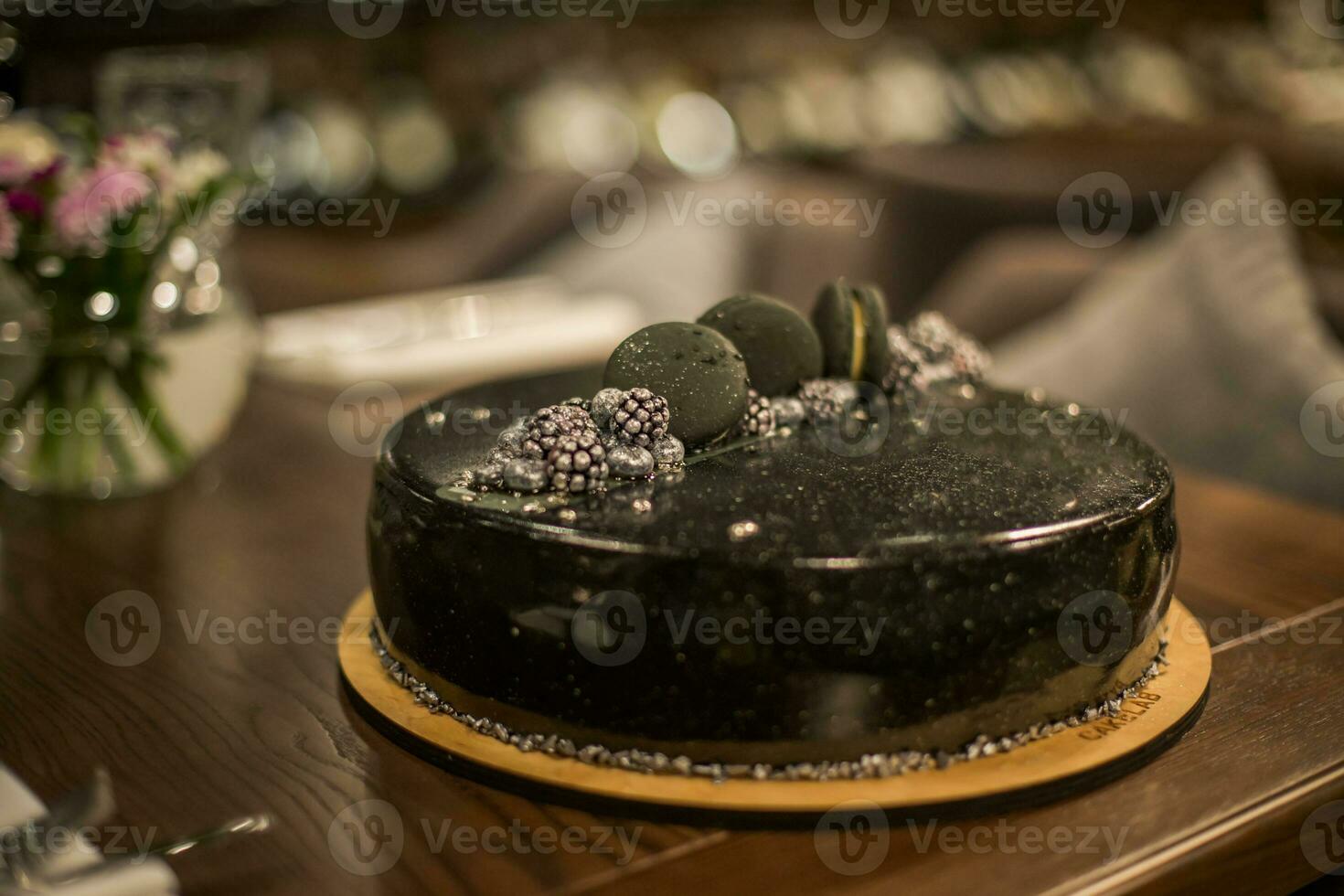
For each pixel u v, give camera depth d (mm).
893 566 709
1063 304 1434
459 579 742
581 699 729
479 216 2105
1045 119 2803
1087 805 727
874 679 715
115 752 769
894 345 882
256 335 1159
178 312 1013
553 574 723
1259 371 1080
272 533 963
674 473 770
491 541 734
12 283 980
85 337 986
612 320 1413
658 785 721
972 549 717
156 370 1000
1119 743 743
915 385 877
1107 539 739
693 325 807
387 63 2465
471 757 739
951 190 1903
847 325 853
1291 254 1123
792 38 2721
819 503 744
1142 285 1175
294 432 1124
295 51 2375
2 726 787
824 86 2619
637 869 700
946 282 1854
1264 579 899
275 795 741
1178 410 1114
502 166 2414
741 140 2533
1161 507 766
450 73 2502
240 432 1123
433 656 760
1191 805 727
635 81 2561
